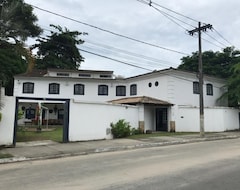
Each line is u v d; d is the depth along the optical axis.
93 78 34.16
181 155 12.29
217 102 31.88
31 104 36.59
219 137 22.03
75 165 10.31
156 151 13.96
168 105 27.36
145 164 10.12
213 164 9.88
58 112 37.19
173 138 20.47
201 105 22.44
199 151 13.59
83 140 18.02
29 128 28.77
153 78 29.64
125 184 7.22
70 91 34.41
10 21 23.58
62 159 12.04
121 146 15.74
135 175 8.27
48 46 50.59
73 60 53.00
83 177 8.17
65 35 50.47
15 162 11.41
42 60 49.34
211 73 37.47
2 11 23.14
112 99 34.06
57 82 34.41
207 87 31.08
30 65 25.58
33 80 34.03
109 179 7.83
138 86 31.61
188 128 27.73
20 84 33.66
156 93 29.08
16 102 15.39
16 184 7.50
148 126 28.09
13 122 15.21
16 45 23.67
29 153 13.00
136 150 14.70
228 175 8.12
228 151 13.43
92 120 18.73
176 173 8.45
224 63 38.69
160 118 28.67
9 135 15.05
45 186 7.22
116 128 20.19
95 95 34.44
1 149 13.95
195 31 23.56
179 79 28.67
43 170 9.48
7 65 21.11
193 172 8.57
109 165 10.12
